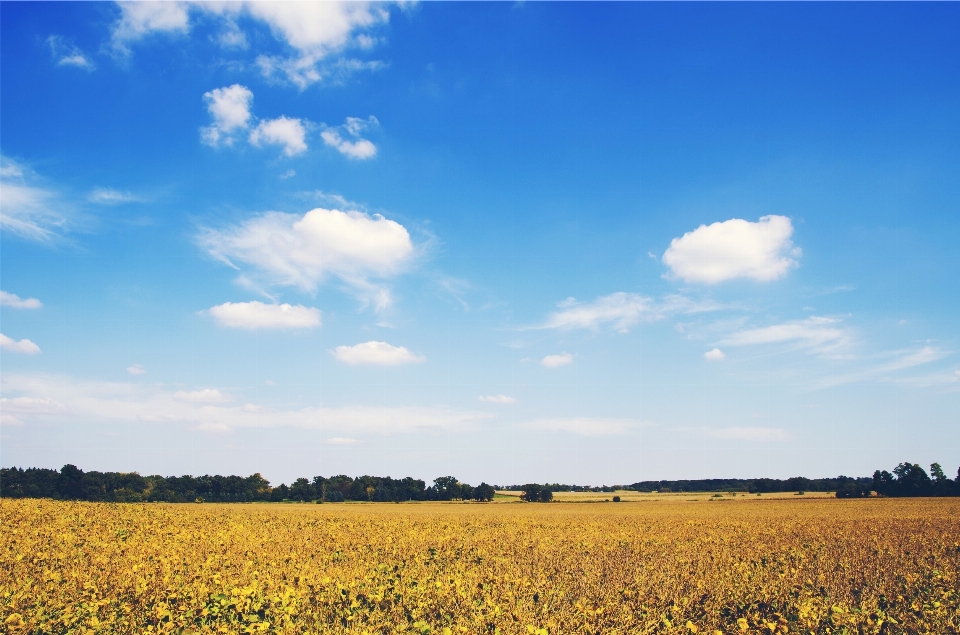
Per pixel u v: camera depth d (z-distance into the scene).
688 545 25.64
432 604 12.80
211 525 30.19
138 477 105.19
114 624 10.91
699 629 12.23
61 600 11.94
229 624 10.98
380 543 24.39
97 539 21.64
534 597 13.87
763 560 20.56
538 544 25.28
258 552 19.64
